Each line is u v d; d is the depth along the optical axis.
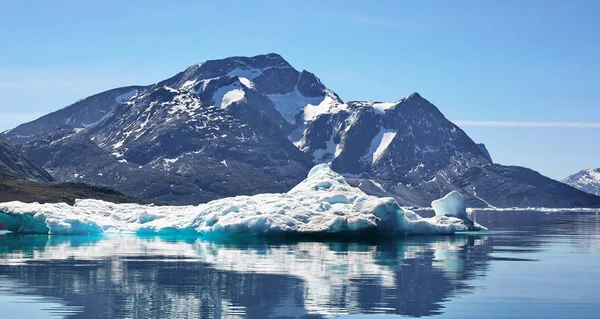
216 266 70.19
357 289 55.16
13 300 50.09
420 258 78.94
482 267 70.00
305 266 70.25
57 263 72.69
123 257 79.31
